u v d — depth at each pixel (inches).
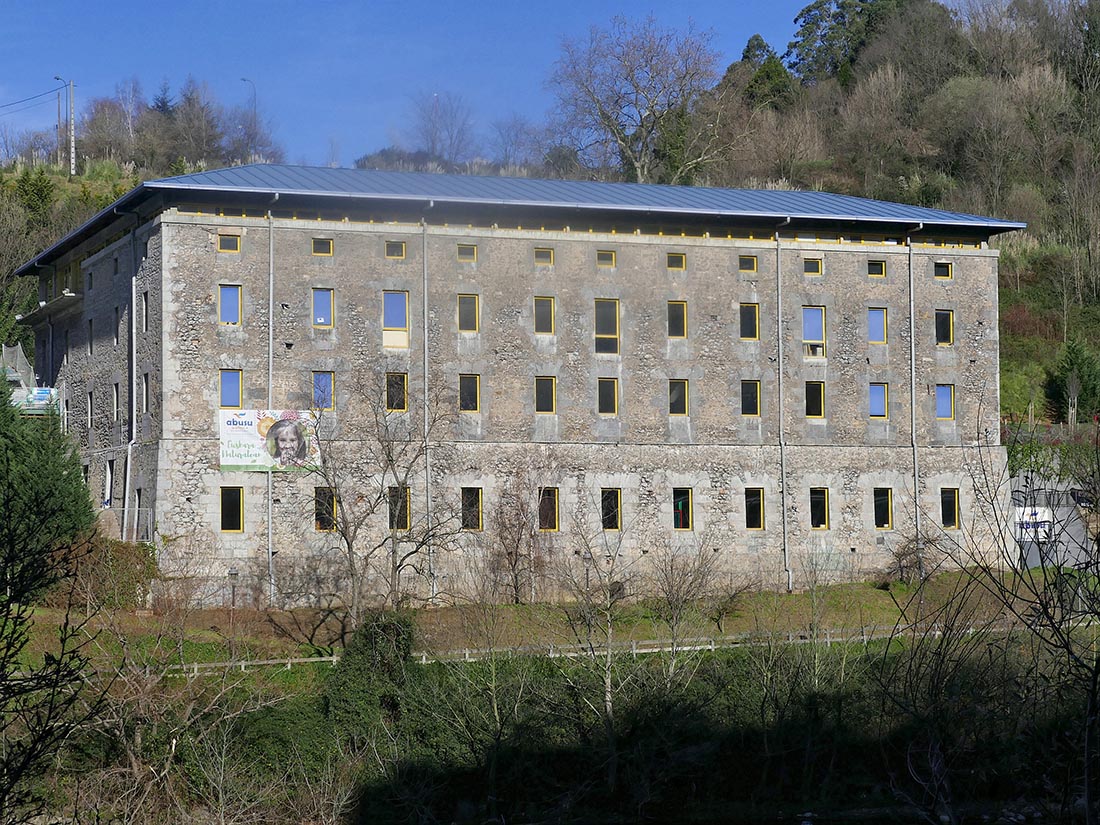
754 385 2399.1
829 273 2447.1
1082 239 4089.6
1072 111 4635.8
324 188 2255.2
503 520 2219.5
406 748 1492.4
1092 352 3437.5
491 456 2260.1
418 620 1948.8
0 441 1716.3
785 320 2420.0
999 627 1176.2
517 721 1504.7
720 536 2336.4
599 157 4146.2
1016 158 4503.0
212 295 2169.0
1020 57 5000.0
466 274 2288.4
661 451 2336.4
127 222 2338.8
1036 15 5162.4
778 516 2365.9
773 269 2422.5
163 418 2124.8
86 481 2443.4
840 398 2426.2
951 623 916.0
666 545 2255.2
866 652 1589.6
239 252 2190.0
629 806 1501.0
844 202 2608.3
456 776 1487.5
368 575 2144.4
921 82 5059.1
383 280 2249.0
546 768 1505.9
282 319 2194.9
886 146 4726.9
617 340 2346.2
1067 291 3818.9
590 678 1555.1
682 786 1533.0
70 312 2618.1
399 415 2233.0
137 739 1290.6
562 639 1849.2
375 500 2185.0
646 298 2365.9
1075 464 904.3
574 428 2308.1
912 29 5285.4
